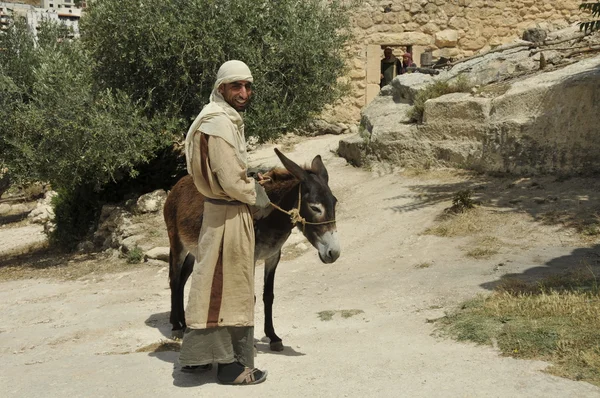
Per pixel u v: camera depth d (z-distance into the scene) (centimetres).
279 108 1366
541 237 900
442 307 670
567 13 1961
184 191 606
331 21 1509
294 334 646
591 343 489
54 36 1795
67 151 1272
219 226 454
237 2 1319
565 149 1125
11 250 1627
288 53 1368
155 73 1341
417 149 1364
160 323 743
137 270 1093
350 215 1173
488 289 704
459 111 1298
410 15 1947
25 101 1619
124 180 1455
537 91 1173
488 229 962
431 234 987
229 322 454
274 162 1606
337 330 642
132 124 1259
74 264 1233
